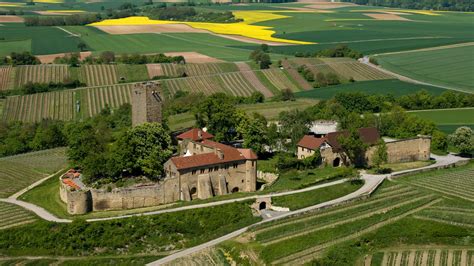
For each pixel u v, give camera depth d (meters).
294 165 184.38
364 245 134.38
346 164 194.38
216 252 133.12
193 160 164.62
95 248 139.25
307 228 142.50
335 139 193.25
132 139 167.88
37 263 133.25
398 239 136.25
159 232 142.88
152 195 159.38
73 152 186.50
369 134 198.62
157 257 134.62
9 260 135.50
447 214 148.38
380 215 148.88
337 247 131.50
